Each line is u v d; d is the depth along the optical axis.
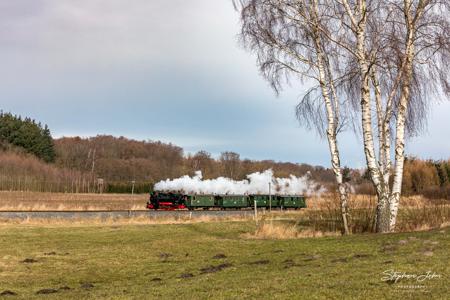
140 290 10.01
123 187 103.00
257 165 124.94
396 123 20.11
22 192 79.62
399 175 19.91
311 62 21.66
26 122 125.00
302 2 20.95
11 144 112.44
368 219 21.48
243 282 9.73
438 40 18.98
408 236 15.93
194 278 11.25
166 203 53.09
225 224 26.28
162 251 16.91
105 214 34.50
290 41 21.62
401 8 19.47
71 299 9.62
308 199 62.53
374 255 12.34
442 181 62.47
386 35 19.28
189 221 29.69
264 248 16.80
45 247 17.62
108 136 153.75
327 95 21.58
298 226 23.56
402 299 7.48
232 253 16.20
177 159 143.12
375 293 7.90
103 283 11.97
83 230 23.02
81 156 132.75
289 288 8.66
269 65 21.86
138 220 29.94
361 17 20.06
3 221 27.64
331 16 20.67
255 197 59.62
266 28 21.16
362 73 19.92
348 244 15.53
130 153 142.38
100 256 15.92
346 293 8.02
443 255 10.95
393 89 19.47
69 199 66.50
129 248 17.52
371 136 20.05
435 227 19.97
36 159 107.81
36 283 12.16
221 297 8.38
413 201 26.33
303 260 12.87
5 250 16.75
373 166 19.92
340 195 21.09
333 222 23.11
